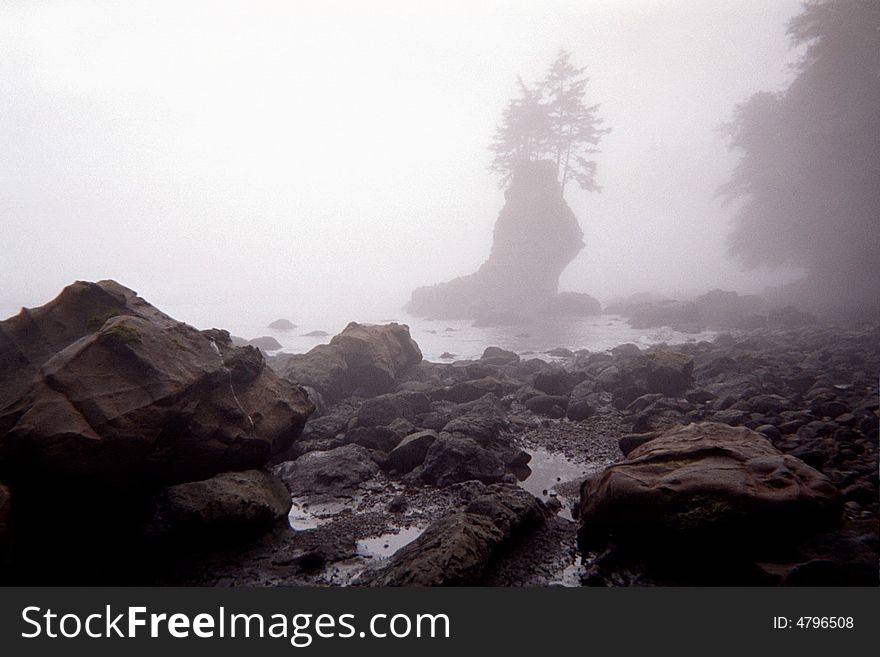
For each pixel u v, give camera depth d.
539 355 29.88
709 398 13.95
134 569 6.00
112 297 8.11
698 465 6.24
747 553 5.42
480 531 6.08
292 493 8.48
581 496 7.39
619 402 14.38
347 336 16.89
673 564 5.79
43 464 5.62
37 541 5.80
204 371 7.21
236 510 6.44
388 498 8.34
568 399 14.24
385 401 12.48
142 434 6.18
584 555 6.32
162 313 8.56
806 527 5.49
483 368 17.91
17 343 7.04
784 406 12.10
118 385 6.38
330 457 9.44
